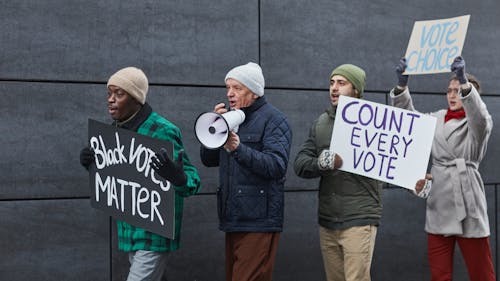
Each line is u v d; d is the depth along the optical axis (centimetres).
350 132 472
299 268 623
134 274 418
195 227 579
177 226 429
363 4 645
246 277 446
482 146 510
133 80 419
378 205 480
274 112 454
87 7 539
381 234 662
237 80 448
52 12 529
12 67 519
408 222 677
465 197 511
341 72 486
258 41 598
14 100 520
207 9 577
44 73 528
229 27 586
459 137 511
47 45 528
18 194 523
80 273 543
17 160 522
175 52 567
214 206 586
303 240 624
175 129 428
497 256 719
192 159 575
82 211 543
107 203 438
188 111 573
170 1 564
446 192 514
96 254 548
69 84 536
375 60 652
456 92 514
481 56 711
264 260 451
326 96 630
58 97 533
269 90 604
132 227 426
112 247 554
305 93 620
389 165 467
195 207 579
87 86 542
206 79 579
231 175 450
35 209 528
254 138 448
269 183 448
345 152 472
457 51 472
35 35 525
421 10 676
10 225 521
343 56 636
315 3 622
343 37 636
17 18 520
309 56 620
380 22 654
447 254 526
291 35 612
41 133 529
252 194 444
